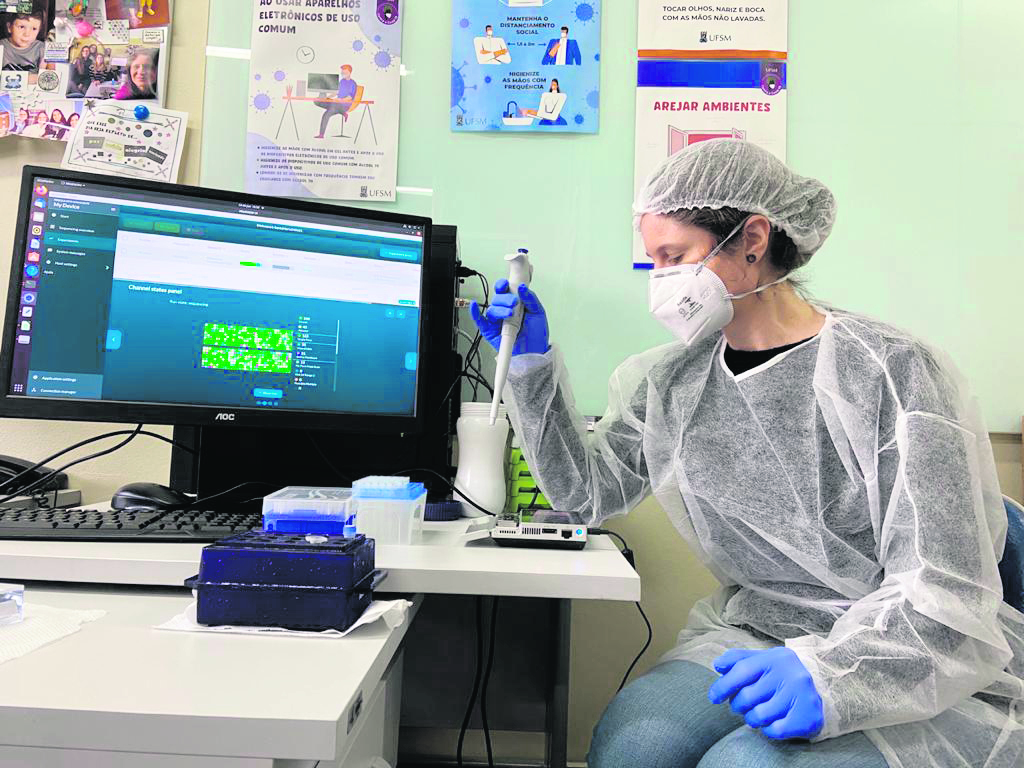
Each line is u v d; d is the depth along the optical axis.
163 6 1.45
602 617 1.40
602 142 1.45
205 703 0.43
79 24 1.45
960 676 0.74
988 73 1.44
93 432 1.40
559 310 1.44
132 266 1.03
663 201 0.99
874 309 1.43
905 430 0.85
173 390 1.04
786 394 0.98
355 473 1.23
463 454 1.19
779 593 1.00
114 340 1.02
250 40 1.46
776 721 0.69
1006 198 1.42
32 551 0.73
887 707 0.70
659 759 0.83
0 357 0.98
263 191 1.44
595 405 1.43
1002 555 0.90
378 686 0.74
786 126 1.43
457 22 1.46
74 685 0.46
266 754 0.41
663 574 1.40
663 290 1.00
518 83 1.46
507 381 1.13
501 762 1.42
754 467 1.00
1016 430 1.40
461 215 1.45
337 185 1.45
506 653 1.38
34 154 1.44
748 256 0.99
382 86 1.46
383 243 1.14
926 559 0.78
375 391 1.12
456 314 1.35
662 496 1.12
